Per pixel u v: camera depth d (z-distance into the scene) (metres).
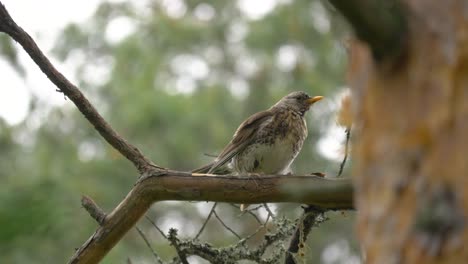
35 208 3.85
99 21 21.86
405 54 3.62
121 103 20.38
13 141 17.80
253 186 7.08
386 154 3.63
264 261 8.14
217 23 22.59
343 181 6.66
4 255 3.81
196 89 21.61
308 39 21.69
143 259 17.47
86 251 7.40
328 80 20.88
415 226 3.46
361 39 3.67
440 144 3.46
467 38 3.49
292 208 12.51
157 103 20.16
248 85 21.55
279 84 21.34
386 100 3.68
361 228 3.72
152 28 22.03
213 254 8.16
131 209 7.37
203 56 22.11
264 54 21.78
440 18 3.55
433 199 3.43
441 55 3.53
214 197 7.19
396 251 3.50
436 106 3.50
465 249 3.32
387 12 3.57
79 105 7.57
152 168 7.40
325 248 19.48
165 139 20.09
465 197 3.36
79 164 18.70
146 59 21.19
